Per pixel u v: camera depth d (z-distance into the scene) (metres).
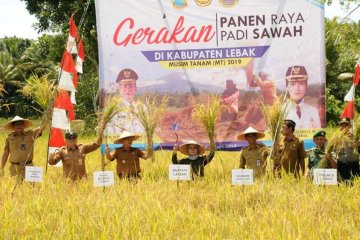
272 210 9.33
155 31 14.98
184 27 14.94
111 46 15.08
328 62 40.69
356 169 11.94
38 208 9.75
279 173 12.39
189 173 11.65
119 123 14.87
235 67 14.86
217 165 14.22
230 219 9.05
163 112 14.90
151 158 13.22
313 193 10.48
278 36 14.77
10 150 13.22
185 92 14.97
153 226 8.57
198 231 8.38
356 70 13.91
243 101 14.88
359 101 28.72
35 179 11.83
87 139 24.78
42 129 13.40
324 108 14.70
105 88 15.11
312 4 14.66
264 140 14.79
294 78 14.74
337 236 8.12
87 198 10.59
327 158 11.82
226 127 14.91
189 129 14.97
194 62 14.93
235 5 14.80
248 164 12.62
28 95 14.12
